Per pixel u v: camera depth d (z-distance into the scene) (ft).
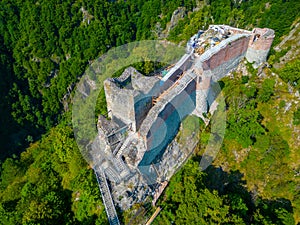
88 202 142.41
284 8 232.73
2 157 286.25
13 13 352.08
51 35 341.00
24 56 346.33
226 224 109.81
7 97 316.40
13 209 162.40
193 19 285.02
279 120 173.58
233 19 268.62
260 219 124.06
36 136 323.57
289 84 184.03
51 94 337.93
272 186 149.69
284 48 215.31
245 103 176.14
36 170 179.93
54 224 141.28
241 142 160.66
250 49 190.80
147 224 131.13
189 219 115.85
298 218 140.46
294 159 158.20
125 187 140.26
